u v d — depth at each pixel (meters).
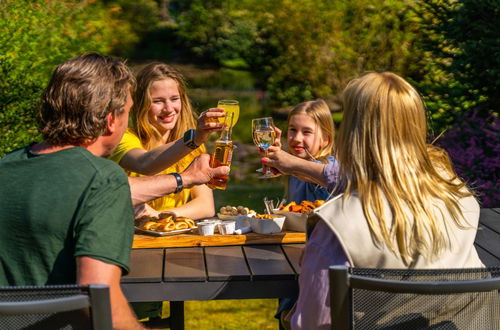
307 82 13.37
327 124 3.16
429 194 1.72
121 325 1.59
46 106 1.71
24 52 6.07
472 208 1.81
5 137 5.13
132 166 2.63
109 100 1.72
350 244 1.64
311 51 13.03
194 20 20.83
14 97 5.24
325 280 1.67
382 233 1.65
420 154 1.74
